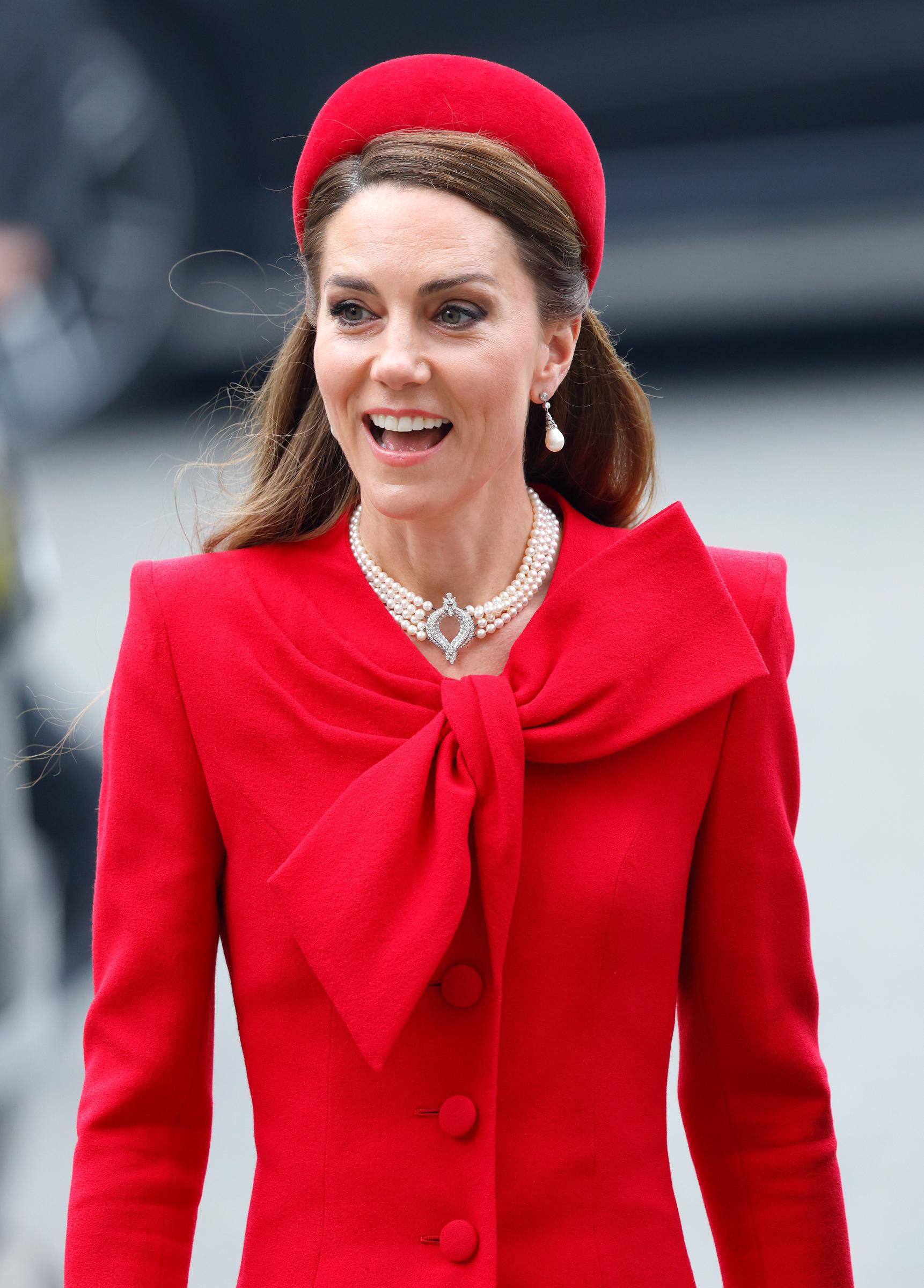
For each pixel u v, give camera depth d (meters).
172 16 33.09
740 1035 7.33
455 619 7.40
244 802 6.93
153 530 28.41
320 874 6.59
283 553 7.45
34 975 11.91
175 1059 6.99
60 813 12.16
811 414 34.34
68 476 32.72
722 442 32.66
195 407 36.47
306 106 33.97
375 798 6.64
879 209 33.00
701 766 7.13
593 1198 6.78
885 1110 13.86
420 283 6.49
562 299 6.89
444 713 6.82
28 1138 12.30
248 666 6.99
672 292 34.62
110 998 7.00
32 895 11.82
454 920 6.51
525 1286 6.67
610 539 7.66
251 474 7.79
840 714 21.16
